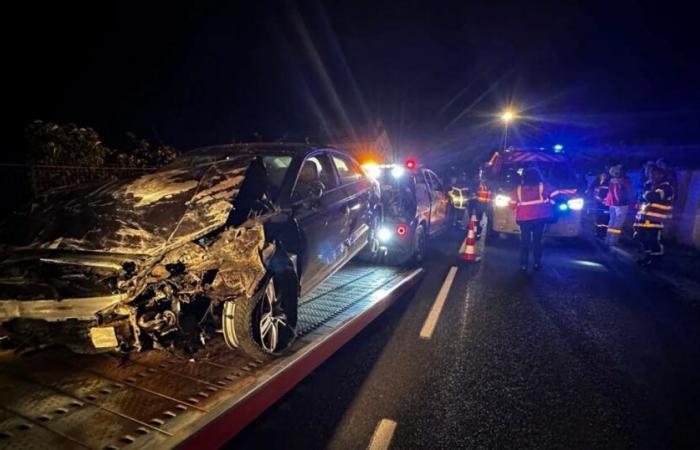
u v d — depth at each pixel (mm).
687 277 7727
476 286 6945
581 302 6230
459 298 6289
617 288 6980
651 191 8281
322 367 4078
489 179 10867
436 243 10805
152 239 3176
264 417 3258
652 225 8234
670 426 3246
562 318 5547
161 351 3547
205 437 2508
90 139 8953
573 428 3189
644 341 4855
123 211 3475
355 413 3322
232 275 3152
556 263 8734
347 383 3781
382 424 3184
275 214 3812
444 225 10711
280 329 3779
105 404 2754
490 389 3723
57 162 8211
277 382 3170
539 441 3025
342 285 5941
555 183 10023
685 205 10594
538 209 7801
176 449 2318
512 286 6988
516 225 9992
